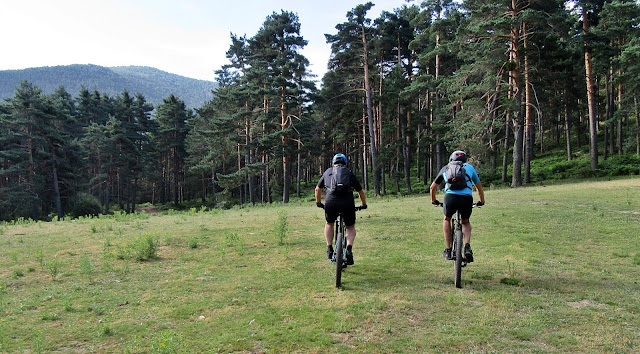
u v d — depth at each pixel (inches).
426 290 211.8
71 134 2506.2
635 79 1283.2
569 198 633.6
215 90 2175.2
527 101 1141.1
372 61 1411.2
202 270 261.6
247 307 189.6
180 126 2620.6
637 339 150.5
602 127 1923.0
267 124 1411.2
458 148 1114.7
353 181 226.1
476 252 300.2
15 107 1833.2
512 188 1004.6
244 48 1775.3
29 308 192.7
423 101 1566.2
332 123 1702.8
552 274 239.1
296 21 1487.5
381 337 154.0
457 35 1088.8
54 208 2079.2
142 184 2883.9
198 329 164.1
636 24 1365.7
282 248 327.3
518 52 1026.1
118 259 295.4
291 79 1348.4
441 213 520.1
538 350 142.3
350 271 253.3
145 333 160.9
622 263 263.6
